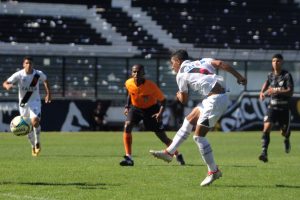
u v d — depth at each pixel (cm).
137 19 12225
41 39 11281
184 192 3269
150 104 4781
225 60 10775
